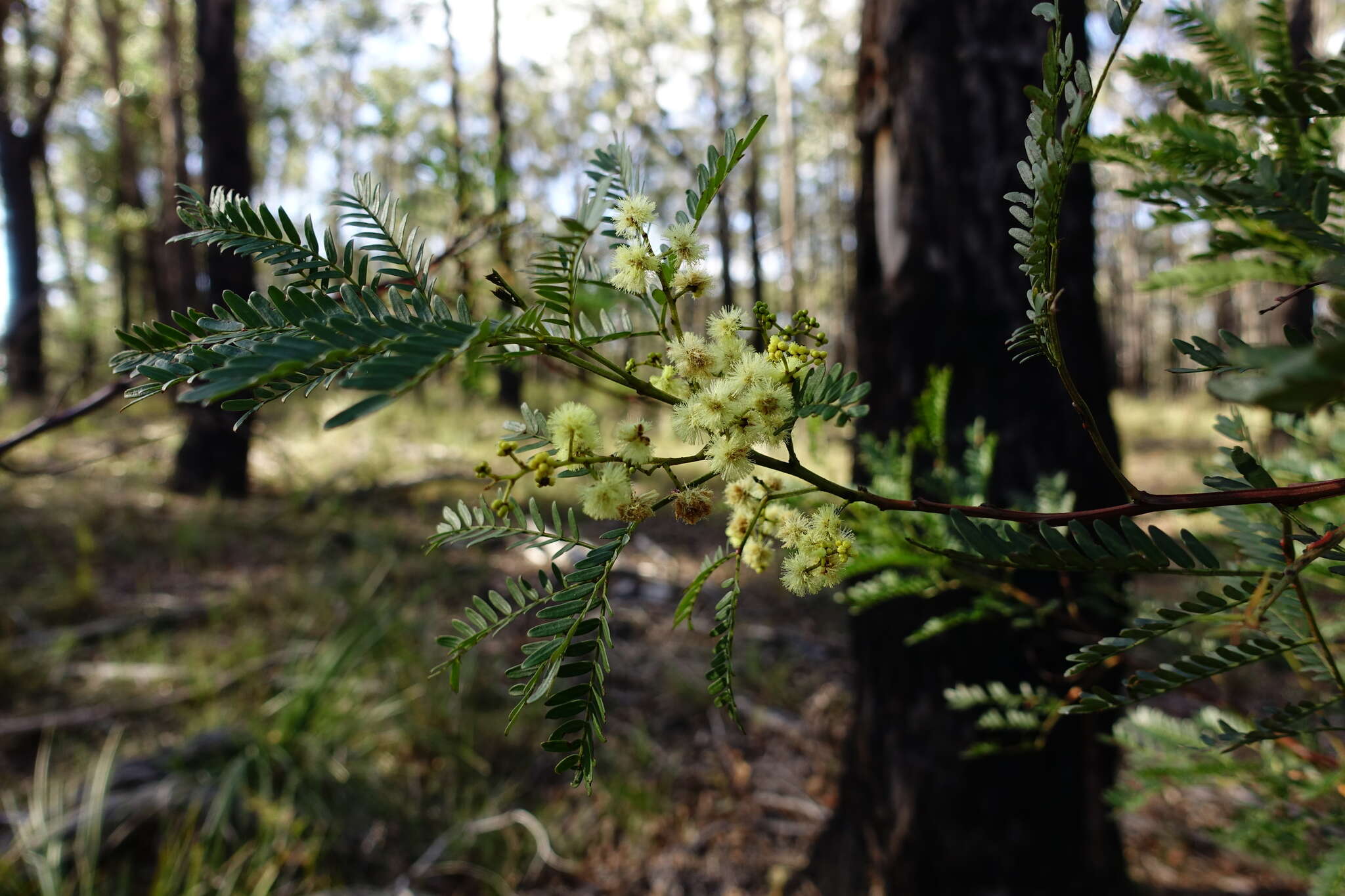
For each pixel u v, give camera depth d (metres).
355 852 0.81
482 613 0.18
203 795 0.80
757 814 0.92
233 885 0.72
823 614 1.47
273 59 4.20
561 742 0.16
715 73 4.36
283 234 0.18
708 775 0.99
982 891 0.62
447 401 2.91
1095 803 0.61
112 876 0.72
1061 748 0.61
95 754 0.89
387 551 1.53
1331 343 0.07
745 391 0.18
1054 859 0.61
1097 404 0.59
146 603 1.28
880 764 0.66
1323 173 0.19
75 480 1.89
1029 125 0.15
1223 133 0.23
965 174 0.60
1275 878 0.79
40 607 1.22
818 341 0.19
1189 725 0.38
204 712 0.99
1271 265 0.26
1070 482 0.57
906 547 0.35
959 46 0.61
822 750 1.04
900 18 0.63
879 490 0.38
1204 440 3.31
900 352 0.62
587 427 0.18
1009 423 0.58
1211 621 0.23
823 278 6.87
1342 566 0.16
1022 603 0.51
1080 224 0.58
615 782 0.95
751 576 1.58
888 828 0.66
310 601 1.31
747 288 4.92
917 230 0.62
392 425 2.75
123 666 1.07
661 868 0.83
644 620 1.39
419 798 0.89
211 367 0.16
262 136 4.74
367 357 0.13
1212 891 0.78
